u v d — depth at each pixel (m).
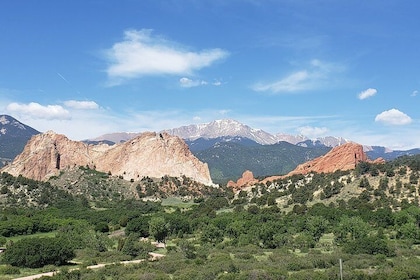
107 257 123.12
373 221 168.00
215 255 117.56
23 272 104.12
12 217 196.75
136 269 99.62
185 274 90.06
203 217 196.25
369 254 113.25
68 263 115.62
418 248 124.25
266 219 180.75
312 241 132.88
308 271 90.00
